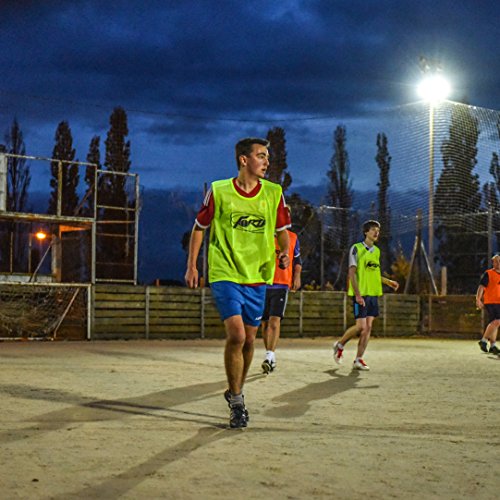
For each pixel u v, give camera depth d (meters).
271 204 5.36
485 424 5.43
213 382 7.75
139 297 17.98
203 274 19.50
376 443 4.53
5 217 17.22
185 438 4.57
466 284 24.97
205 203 5.25
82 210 33.09
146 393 6.76
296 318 20.33
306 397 6.74
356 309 9.70
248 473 3.66
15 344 15.23
